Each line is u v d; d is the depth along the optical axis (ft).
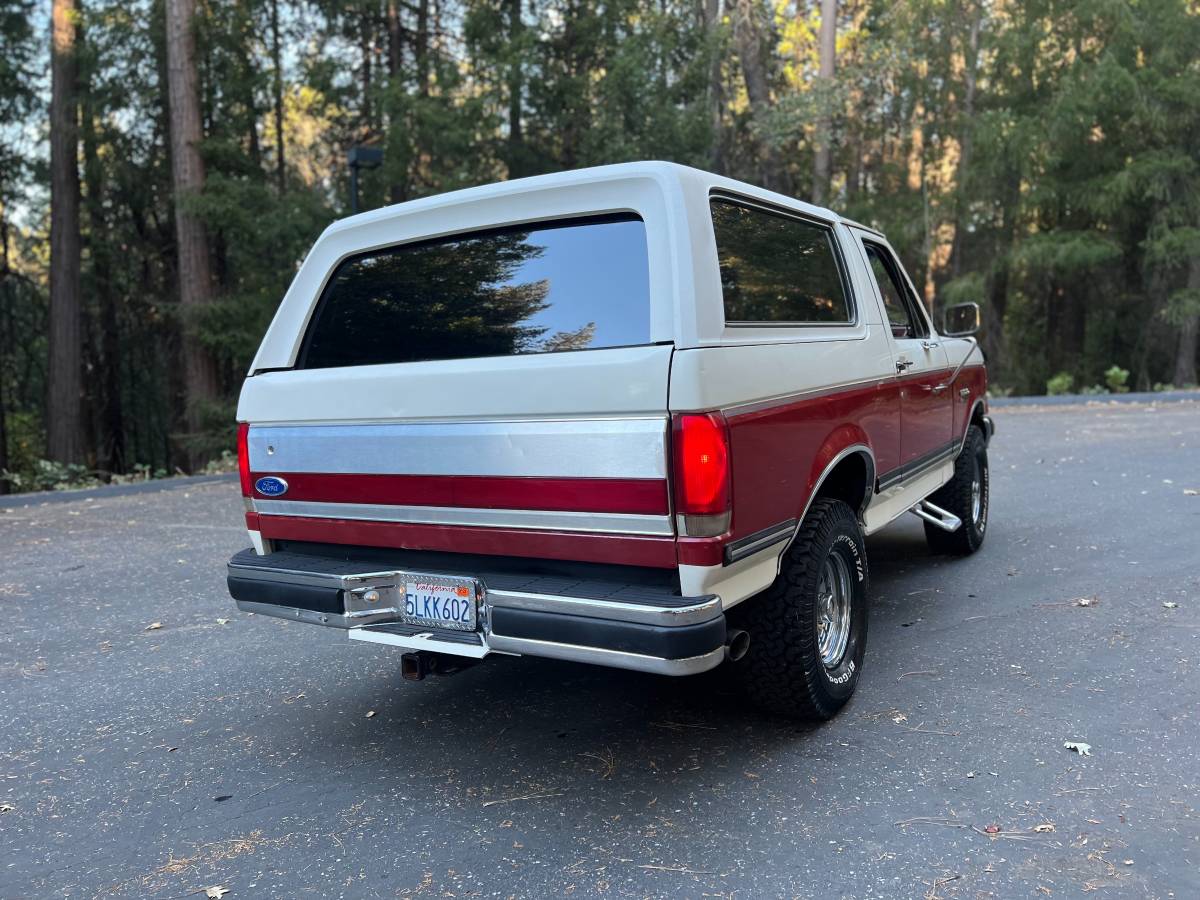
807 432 11.62
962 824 9.68
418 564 11.64
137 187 73.10
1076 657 14.17
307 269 13.00
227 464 48.75
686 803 10.43
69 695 14.76
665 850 9.50
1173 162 64.54
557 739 12.37
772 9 79.36
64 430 67.72
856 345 13.67
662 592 9.78
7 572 23.75
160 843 10.16
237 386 72.13
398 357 12.00
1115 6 64.13
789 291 12.41
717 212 11.16
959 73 74.33
